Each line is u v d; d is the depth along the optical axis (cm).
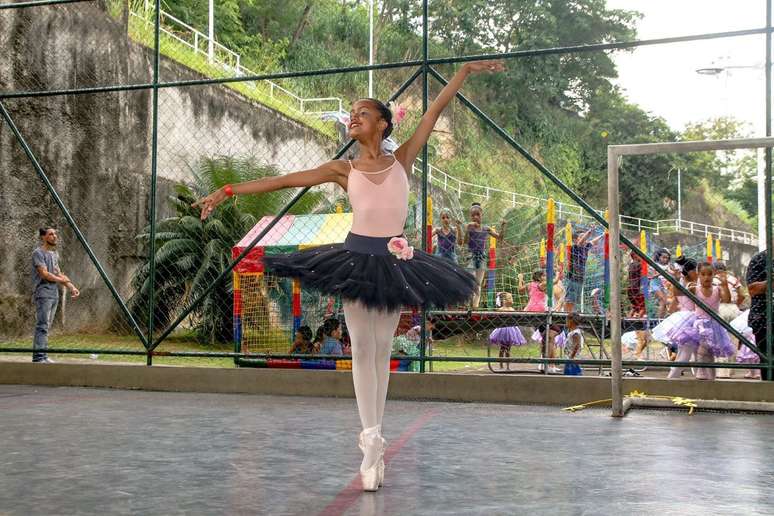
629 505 287
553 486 319
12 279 1239
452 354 1141
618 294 548
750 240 4159
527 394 635
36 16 1316
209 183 1423
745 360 820
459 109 3869
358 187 330
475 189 3450
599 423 511
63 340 1268
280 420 518
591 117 4628
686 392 618
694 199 4569
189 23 2909
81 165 1388
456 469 355
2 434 453
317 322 887
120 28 1499
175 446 414
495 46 4416
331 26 4056
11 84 1272
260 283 902
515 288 1169
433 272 329
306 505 286
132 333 1382
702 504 288
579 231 941
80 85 1396
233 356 694
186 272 1301
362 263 320
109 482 325
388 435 458
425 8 663
